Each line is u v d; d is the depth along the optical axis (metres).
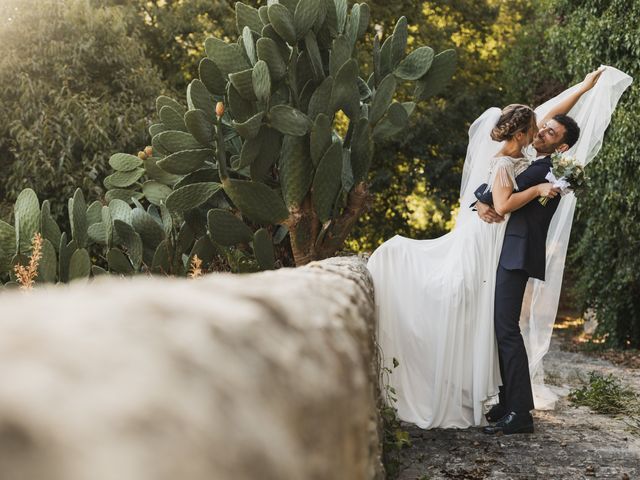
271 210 5.75
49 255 5.47
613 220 11.05
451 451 4.46
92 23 10.39
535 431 4.98
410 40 18.83
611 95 5.66
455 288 4.97
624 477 3.94
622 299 11.81
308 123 5.59
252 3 17.31
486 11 19.34
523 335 5.69
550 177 4.96
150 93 10.88
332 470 1.07
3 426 0.49
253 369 0.84
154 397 0.60
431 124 17.08
